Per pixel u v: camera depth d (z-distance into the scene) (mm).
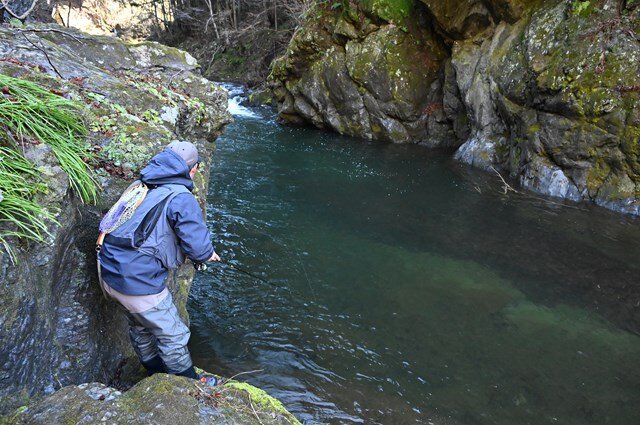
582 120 7141
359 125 11375
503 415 3434
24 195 2512
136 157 3475
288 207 7176
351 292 4949
